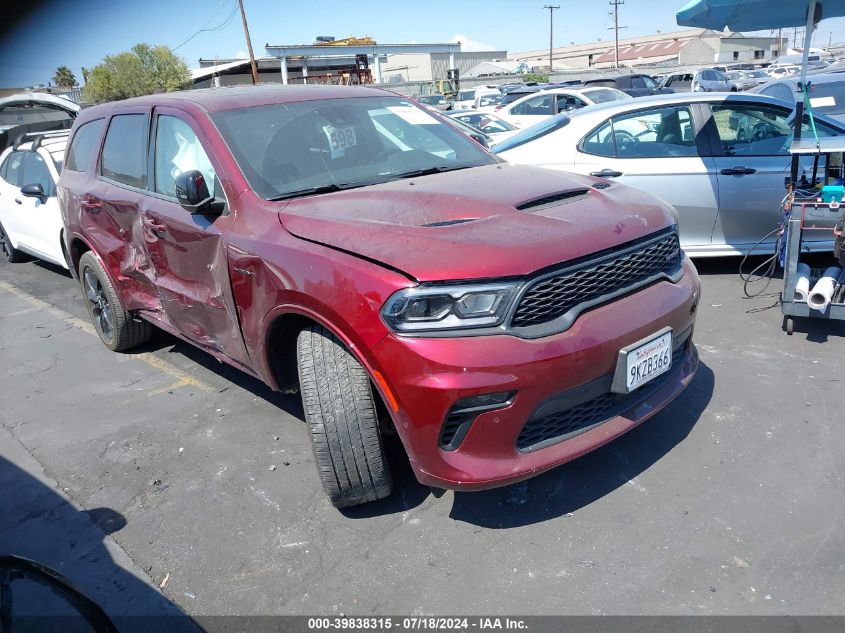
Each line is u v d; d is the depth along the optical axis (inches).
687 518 107.0
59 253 278.5
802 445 123.0
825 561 95.7
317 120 145.4
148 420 158.2
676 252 120.2
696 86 923.4
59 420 162.9
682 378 118.6
